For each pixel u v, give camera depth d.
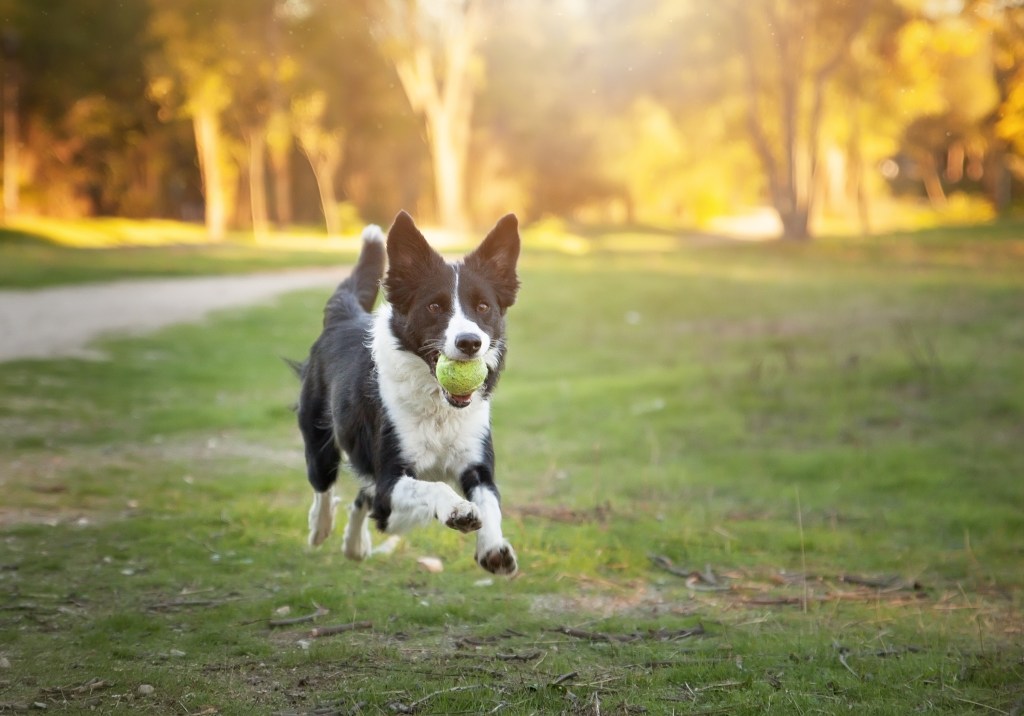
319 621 4.94
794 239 40.06
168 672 4.23
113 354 13.57
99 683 4.11
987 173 65.31
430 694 4.02
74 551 5.93
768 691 4.15
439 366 4.57
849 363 12.23
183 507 7.00
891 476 8.27
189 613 5.01
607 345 16.33
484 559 4.40
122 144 50.25
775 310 19.22
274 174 61.72
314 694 4.07
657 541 6.56
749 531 6.86
